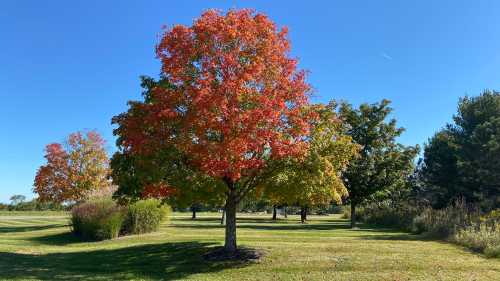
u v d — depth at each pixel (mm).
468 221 22891
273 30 15984
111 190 32688
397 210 39094
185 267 15789
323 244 19812
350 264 15125
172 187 15320
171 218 57500
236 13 15836
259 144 14133
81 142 40344
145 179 15078
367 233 29031
